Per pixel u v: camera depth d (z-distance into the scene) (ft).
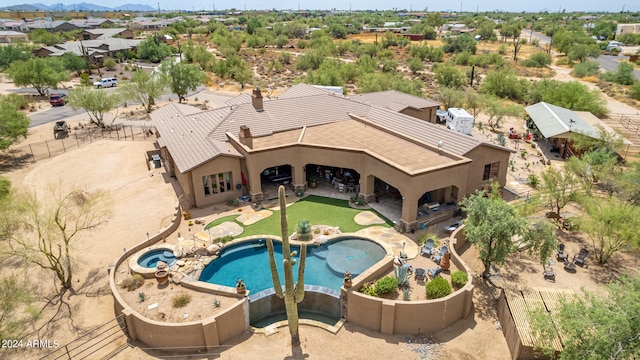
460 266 85.35
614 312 53.36
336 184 128.77
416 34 597.52
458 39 476.95
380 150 115.44
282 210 63.31
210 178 116.78
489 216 81.25
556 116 171.53
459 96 218.79
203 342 71.36
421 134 123.44
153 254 94.07
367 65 331.16
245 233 102.94
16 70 249.75
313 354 70.18
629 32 579.07
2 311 77.30
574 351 55.52
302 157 121.70
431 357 69.82
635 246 88.38
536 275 90.33
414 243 97.71
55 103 236.22
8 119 155.22
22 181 135.95
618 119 202.90
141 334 72.95
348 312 77.87
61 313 79.61
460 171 105.70
